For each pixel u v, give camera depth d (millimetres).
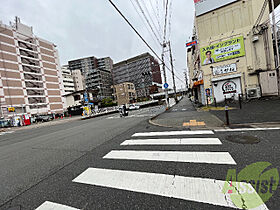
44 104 46000
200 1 13812
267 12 11836
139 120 9906
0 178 3186
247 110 7766
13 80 38656
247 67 12578
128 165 2996
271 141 3346
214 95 13891
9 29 39219
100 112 26906
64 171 3117
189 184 2127
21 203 2168
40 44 47844
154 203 1830
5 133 14461
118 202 1926
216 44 13523
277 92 11461
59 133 8945
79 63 112500
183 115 9234
